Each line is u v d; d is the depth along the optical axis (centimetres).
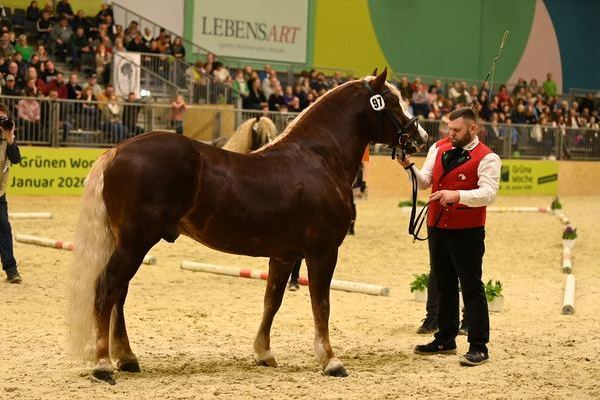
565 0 3375
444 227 652
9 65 1916
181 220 567
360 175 1499
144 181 544
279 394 548
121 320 584
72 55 2189
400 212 1873
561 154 2648
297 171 599
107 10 2312
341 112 637
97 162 563
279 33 2783
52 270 1046
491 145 2492
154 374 592
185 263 1070
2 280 966
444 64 3141
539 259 1296
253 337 732
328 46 2894
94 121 1908
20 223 1468
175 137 564
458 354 686
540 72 3353
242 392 549
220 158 577
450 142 666
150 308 843
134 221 546
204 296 920
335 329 778
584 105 3159
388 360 661
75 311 551
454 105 2681
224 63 2661
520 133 2561
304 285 998
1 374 582
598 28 3462
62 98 1936
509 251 1373
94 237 554
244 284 1002
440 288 684
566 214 2028
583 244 1486
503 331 785
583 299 971
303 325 786
